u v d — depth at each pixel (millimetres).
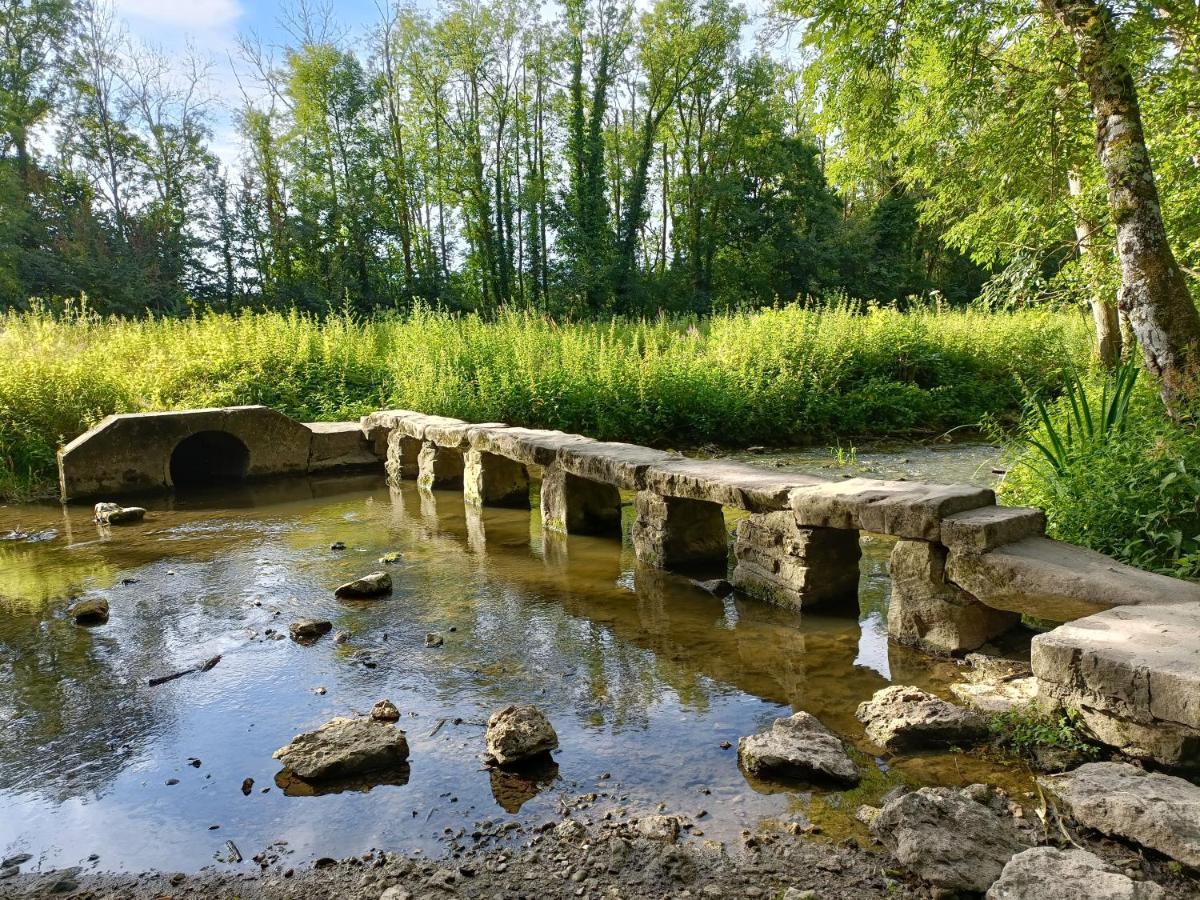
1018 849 2268
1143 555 4023
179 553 6141
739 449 11164
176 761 3031
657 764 2908
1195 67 6121
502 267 33406
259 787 2832
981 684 3439
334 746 2969
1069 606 3285
